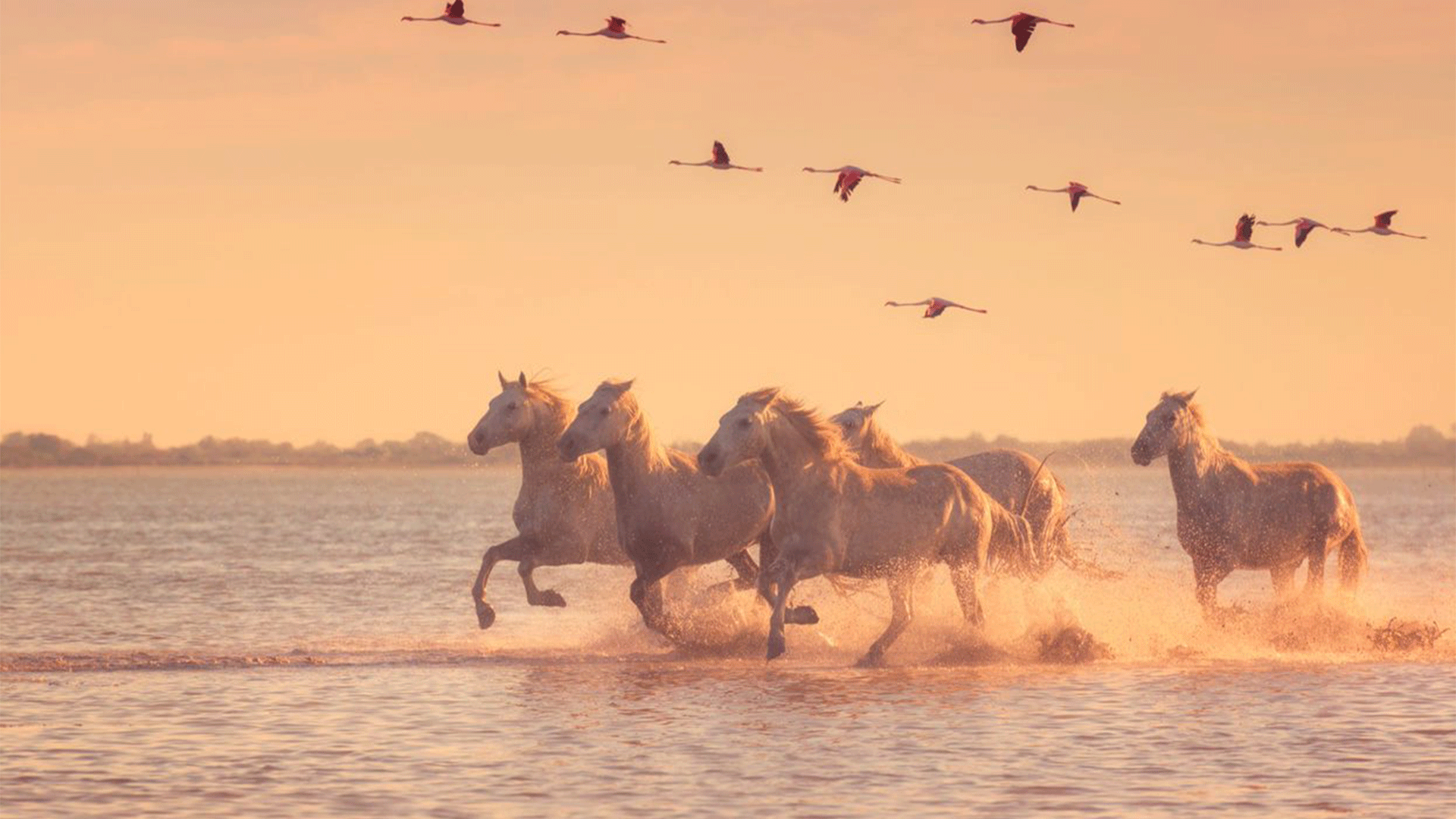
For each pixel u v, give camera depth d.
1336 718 39.81
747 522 52.41
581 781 32.84
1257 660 50.84
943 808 30.61
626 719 39.81
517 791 32.00
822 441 48.25
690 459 52.59
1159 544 131.12
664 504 51.31
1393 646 53.06
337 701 42.56
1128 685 45.28
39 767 34.19
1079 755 35.44
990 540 51.75
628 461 51.19
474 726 38.88
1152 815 30.14
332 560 113.88
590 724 39.06
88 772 33.69
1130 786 32.47
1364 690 44.19
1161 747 36.22
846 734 37.75
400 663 50.31
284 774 33.50
